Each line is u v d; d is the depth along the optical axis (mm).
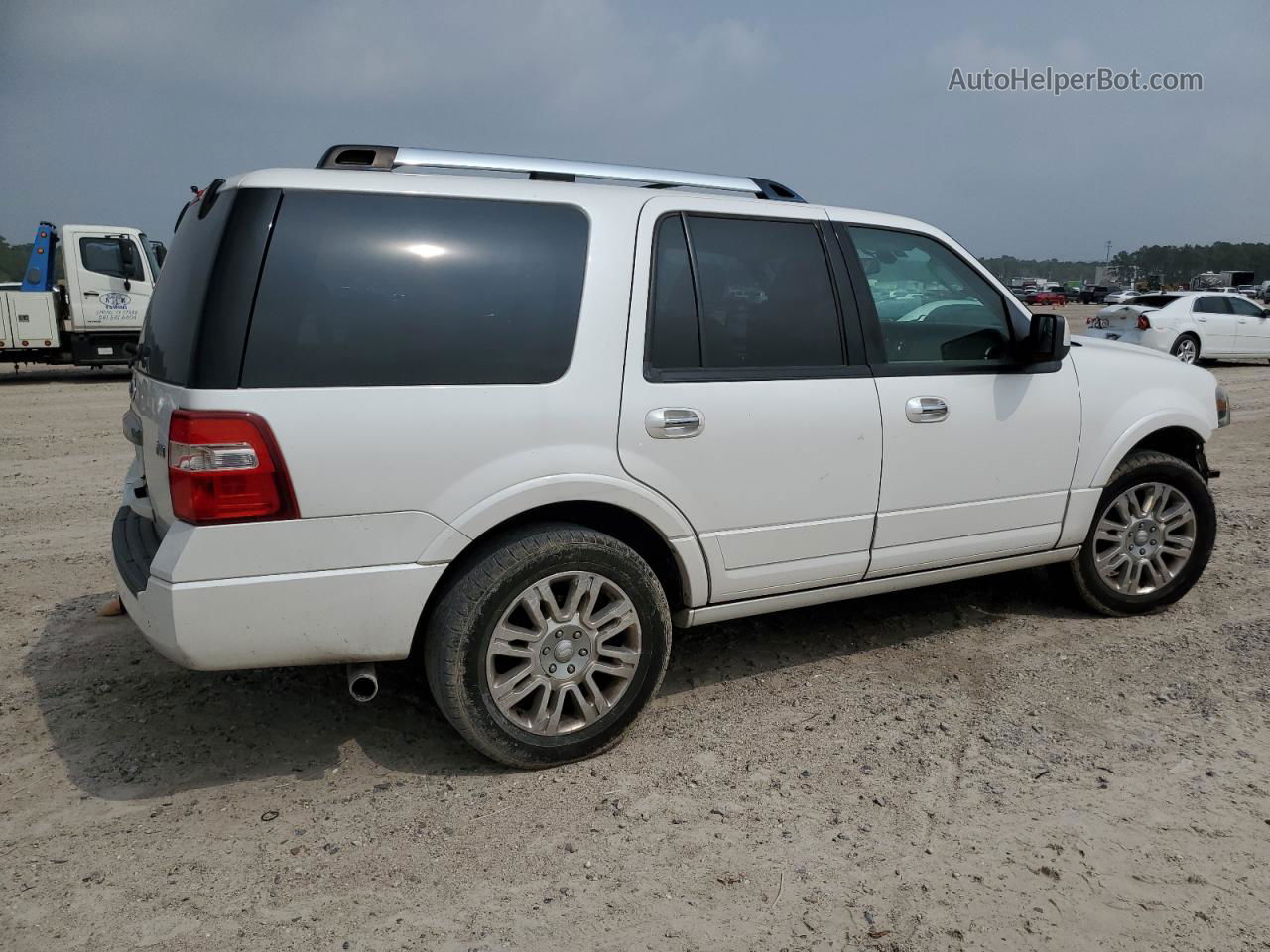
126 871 2615
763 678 3914
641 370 3199
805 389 3512
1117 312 17734
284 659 2824
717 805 2969
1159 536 4594
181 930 2379
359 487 2791
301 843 2758
